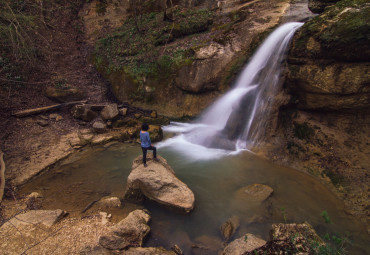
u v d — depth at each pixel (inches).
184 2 656.4
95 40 612.4
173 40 544.1
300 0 517.7
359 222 235.0
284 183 294.5
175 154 367.6
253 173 315.6
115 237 194.1
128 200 260.8
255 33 434.6
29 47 473.1
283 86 360.8
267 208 253.0
